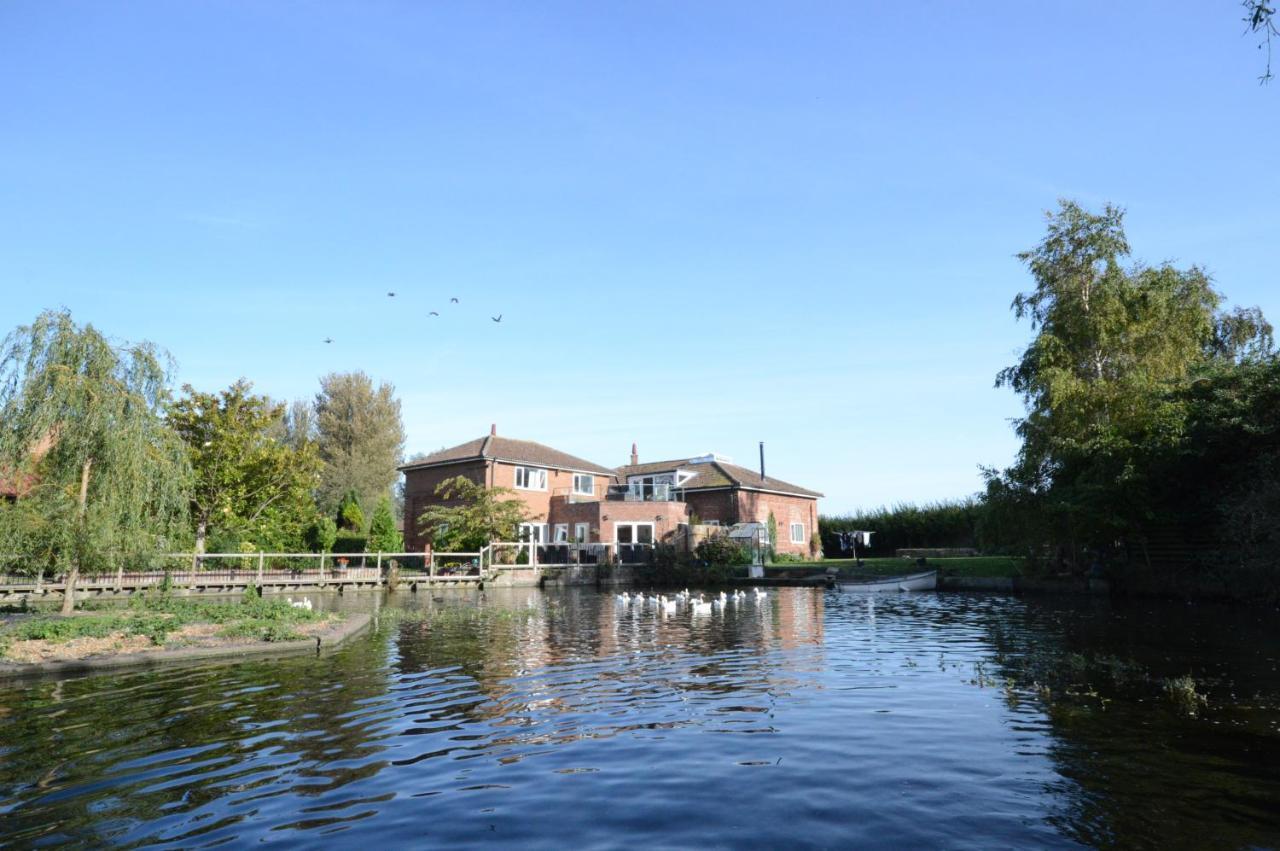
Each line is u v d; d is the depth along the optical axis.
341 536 45.75
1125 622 18.33
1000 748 7.48
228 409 36.47
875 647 14.59
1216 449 25.47
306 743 7.90
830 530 56.69
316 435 70.12
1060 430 28.98
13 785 6.60
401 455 71.56
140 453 18.59
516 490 45.16
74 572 19.14
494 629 18.12
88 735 8.25
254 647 14.16
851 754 7.32
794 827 5.50
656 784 6.50
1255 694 9.88
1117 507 26.44
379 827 5.59
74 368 18.48
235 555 31.72
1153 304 28.67
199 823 5.69
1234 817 5.64
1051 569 30.16
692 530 42.72
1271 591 21.97
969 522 49.44
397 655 13.91
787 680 11.20
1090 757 7.16
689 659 13.28
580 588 35.38
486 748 7.68
